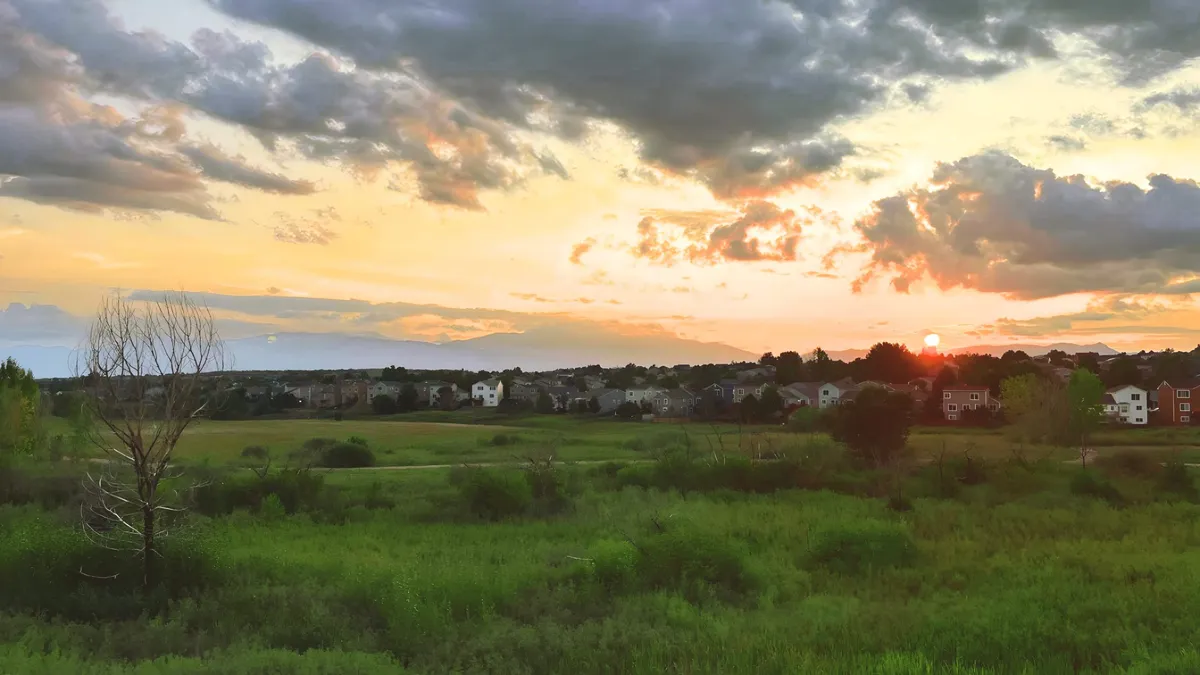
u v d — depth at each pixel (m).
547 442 72.75
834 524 23.47
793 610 14.63
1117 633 11.55
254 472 36.56
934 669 10.11
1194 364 109.06
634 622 13.25
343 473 49.41
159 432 15.73
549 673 10.91
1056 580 15.95
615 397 135.75
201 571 15.91
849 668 10.24
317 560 18.98
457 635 12.52
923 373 138.00
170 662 10.52
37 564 15.38
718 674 10.12
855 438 44.12
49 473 34.50
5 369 59.84
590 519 28.41
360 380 173.75
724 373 165.88
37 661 10.24
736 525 25.70
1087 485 33.28
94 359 15.47
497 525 27.75
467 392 172.88
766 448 50.91
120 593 15.24
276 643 12.42
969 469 38.44
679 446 53.88
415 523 28.69
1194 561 17.62
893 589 16.38
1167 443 68.31
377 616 13.82
